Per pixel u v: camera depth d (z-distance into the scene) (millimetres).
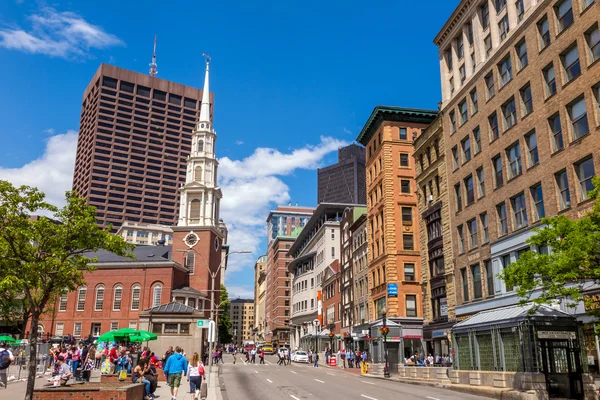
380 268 60062
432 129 47500
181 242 89562
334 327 86188
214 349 62312
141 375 22719
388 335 48719
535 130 31109
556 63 29297
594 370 24906
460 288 39938
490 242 35406
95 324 81688
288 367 57844
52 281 18047
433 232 46469
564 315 23594
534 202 31141
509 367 24359
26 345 40781
